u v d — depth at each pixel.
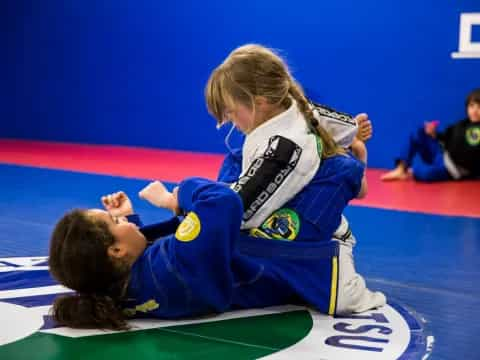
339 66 9.03
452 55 8.38
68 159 9.12
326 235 2.98
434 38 8.45
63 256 2.64
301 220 2.94
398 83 8.70
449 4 8.34
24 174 7.64
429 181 7.56
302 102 3.04
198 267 2.66
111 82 10.88
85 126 11.26
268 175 2.84
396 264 3.88
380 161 8.91
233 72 2.88
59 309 2.71
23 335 2.61
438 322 2.90
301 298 3.00
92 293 2.73
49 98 11.61
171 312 2.78
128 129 10.80
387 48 8.72
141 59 10.54
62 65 11.38
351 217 5.37
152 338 2.60
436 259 4.01
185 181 2.89
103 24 10.86
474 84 8.31
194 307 2.78
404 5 8.57
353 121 3.22
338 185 2.99
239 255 2.85
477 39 8.23
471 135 7.55
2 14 11.94
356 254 4.12
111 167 8.32
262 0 9.45
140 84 10.59
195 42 10.02
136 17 10.51
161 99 10.41
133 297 2.76
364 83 8.90
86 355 2.41
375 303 3.05
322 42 9.09
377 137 8.89
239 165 3.21
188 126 10.19
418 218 5.35
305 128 2.98
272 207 2.90
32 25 11.63
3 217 5.13
